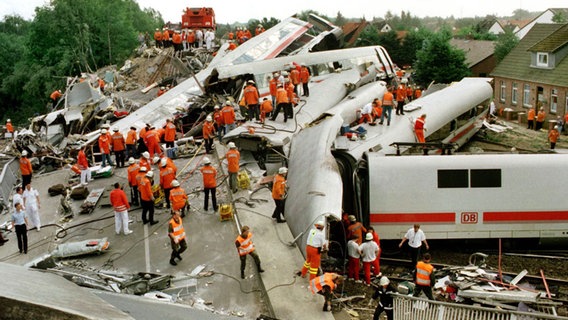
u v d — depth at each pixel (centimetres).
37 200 1898
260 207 1903
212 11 5272
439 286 1598
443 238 1850
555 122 3569
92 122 3372
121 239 1777
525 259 1836
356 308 1477
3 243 1820
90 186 2281
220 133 2583
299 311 1312
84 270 1516
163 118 3053
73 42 6184
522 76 4262
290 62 3080
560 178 1819
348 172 1956
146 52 5003
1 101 7212
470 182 1819
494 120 3756
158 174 2289
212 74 2938
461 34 9381
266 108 2381
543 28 4594
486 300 1490
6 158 2886
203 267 1554
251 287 1452
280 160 2205
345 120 2342
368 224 1855
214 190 1909
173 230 1545
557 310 1475
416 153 2205
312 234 1394
